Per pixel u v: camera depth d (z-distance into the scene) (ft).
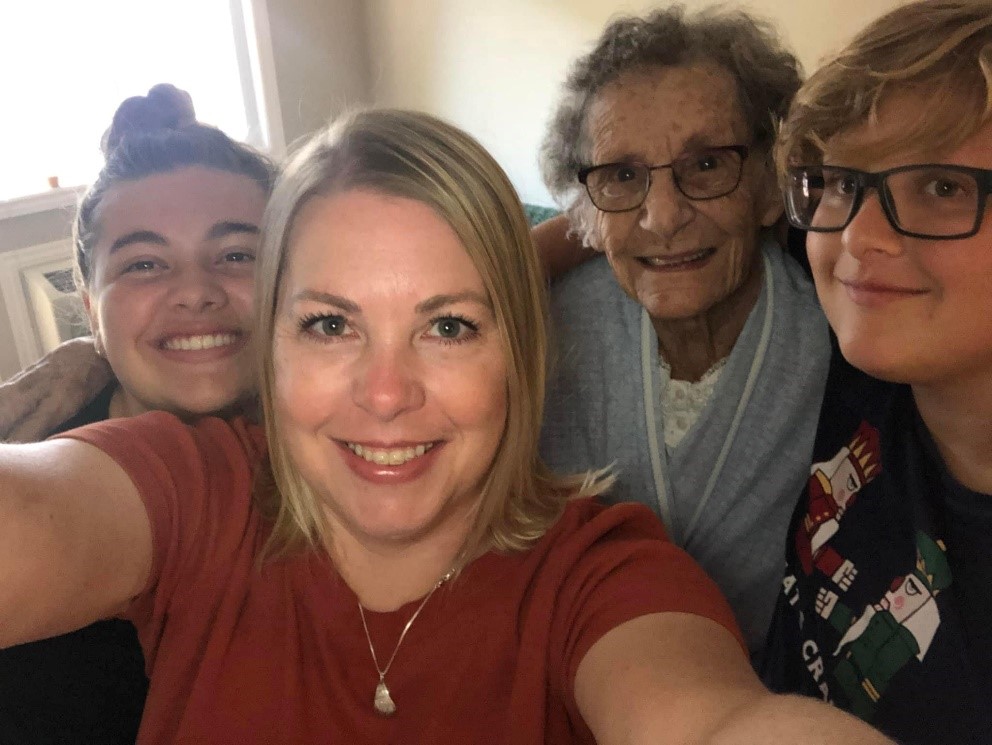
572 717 2.31
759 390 4.07
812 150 2.76
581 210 4.45
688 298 3.97
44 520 2.18
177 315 3.57
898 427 2.99
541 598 2.43
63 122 9.29
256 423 3.81
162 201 3.60
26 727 3.00
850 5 5.80
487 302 2.38
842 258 2.55
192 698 2.49
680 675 1.93
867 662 2.88
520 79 8.85
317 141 2.52
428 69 10.11
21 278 8.71
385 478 2.39
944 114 2.26
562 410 4.48
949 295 2.31
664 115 3.76
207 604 2.62
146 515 2.53
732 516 4.13
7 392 3.63
